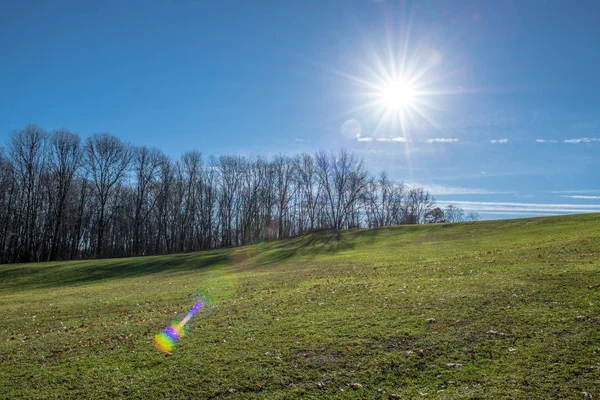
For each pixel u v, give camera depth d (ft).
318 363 27.02
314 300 45.42
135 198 230.07
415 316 34.55
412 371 24.98
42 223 207.72
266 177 246.47
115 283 96.22
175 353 30.99
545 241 86.69
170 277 101.91
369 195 260.01
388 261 85.51
